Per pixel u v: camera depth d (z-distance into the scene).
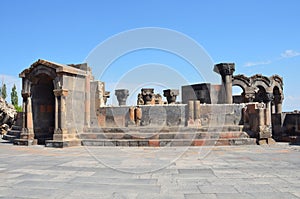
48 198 6.03
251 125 17.36
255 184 7.03
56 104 17.19
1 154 13.33
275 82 34.44
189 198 5.92
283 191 6.36
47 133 19.66
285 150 13.88
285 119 19.20
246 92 32.41
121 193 6.35
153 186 6.94
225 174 8.27
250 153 12.85
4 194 6.33
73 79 17.91
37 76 18.50
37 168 9.47
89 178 7.89
